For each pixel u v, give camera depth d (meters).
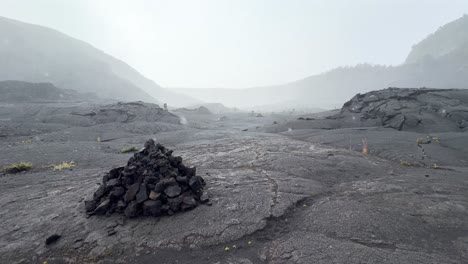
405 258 4.94
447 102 26.78
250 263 5.14
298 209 7.40
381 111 27.42
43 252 5.77
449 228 6.02
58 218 7.20
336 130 23.23
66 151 17.06
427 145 15.61
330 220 6.52
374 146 15.77
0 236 6.45
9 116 40.12
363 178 10.05
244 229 6.30
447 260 4.88
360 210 6.91
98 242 6.03
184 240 5.98
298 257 5.15
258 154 14.27
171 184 7.51
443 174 10.42
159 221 6.82
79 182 10.39
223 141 19.95
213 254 5.51
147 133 28.64
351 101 33.28
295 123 29.78
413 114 24.84
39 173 12.23
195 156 14.80
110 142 21.39
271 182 9.44
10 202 8.56
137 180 7.72
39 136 24.11
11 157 15.41
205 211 7.19
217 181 9.65
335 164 11.87
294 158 12.85
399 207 7.11
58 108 43.44
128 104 42.94
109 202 7.34
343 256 5.05
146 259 5.46
